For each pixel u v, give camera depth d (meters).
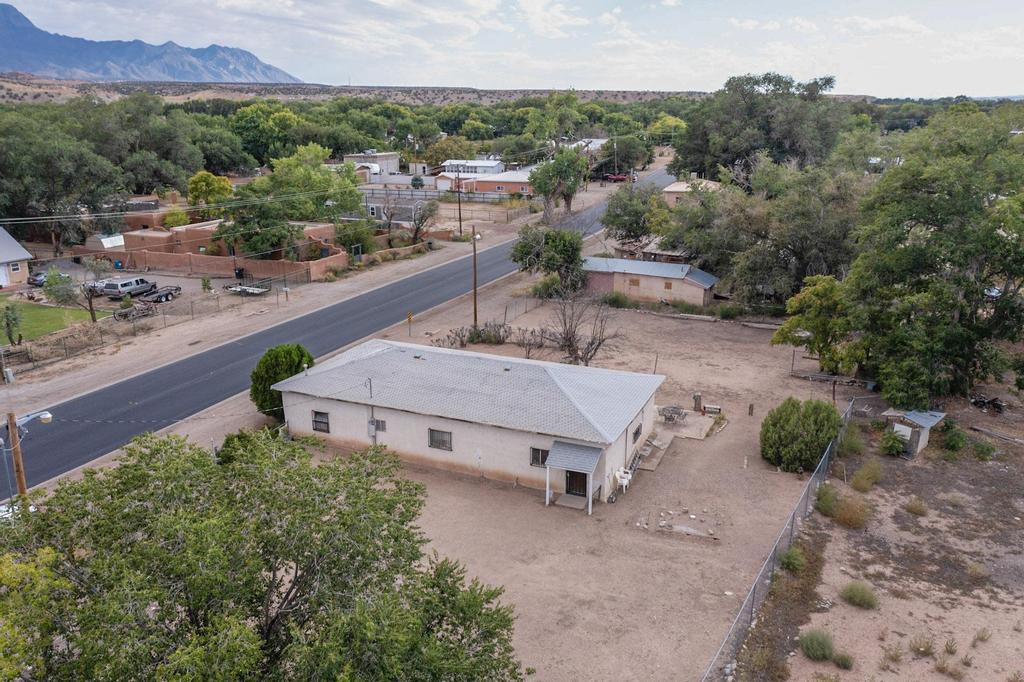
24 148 69.19
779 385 36.84
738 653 17.62
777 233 47.03
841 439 29.03
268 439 14.66
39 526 12.12
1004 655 17.55
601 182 118.12
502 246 73.75
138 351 42.56
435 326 46.75
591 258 55.97
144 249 66.12
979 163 33.12
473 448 27.25
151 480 12.92
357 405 28.98
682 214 55.50
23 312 51.09
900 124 163.88
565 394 27.31
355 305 52.31
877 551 22.38
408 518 14.09
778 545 21.44
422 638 11.66
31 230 73.50
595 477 25.48
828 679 16.67
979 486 26.56
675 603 19.73
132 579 10.71
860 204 36.16
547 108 151.88
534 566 21.55
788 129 85.38
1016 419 32.75
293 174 70.00
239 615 11.30
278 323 47.91
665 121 180.00
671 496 25.84
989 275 33.47
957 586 20.55
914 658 17.47
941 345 30.27
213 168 119.62
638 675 17.00
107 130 89.25
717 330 46.53
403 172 135.38
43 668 10.55
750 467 28.06
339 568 12.38
